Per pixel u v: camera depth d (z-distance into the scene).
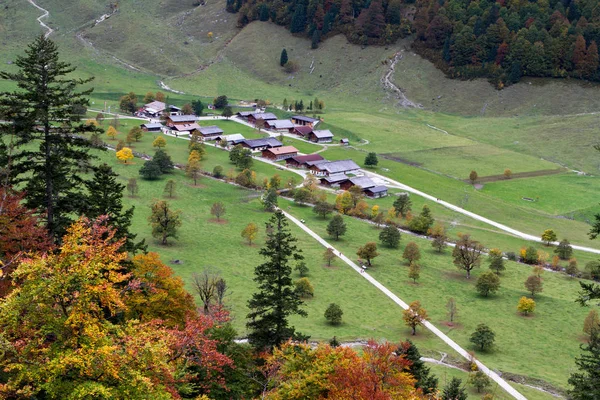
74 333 30.42
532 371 91.31
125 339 30.84
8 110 47.34
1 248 43.22
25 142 48.19
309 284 116.50
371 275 131.50
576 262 148.25
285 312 56.00
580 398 42.94
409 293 123.56
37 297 30.05
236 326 90.19
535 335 107.94
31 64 48.28
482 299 124.38
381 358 43.22
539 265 147.00
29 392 28.42
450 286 130.00
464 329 108.19
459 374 86.69
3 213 43.47
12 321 29.66
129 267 56.44
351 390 39.19
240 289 109.75
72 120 50.78
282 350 47.22
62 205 51.31
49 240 46.78
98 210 58.91
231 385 45.12
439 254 150.88
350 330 99.81
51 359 29.42
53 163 50.06
